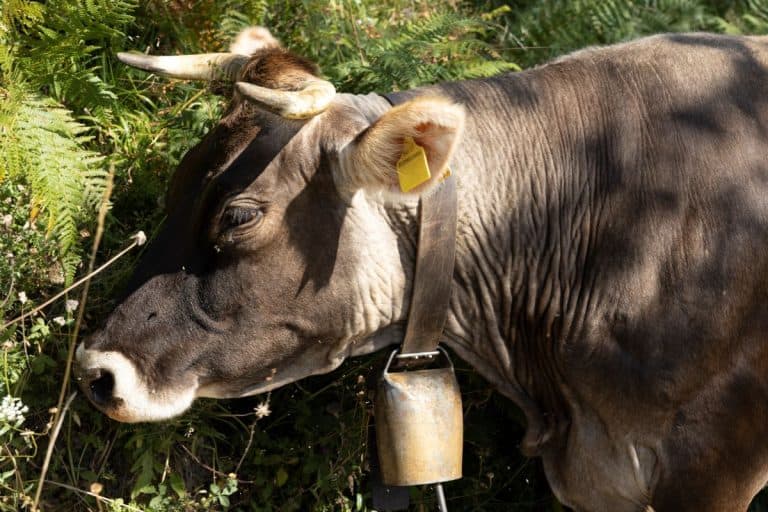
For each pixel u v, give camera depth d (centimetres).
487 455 499
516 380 452
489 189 420
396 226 400
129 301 390
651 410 413
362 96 414
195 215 385
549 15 646
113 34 482
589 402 428
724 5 710
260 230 378
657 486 421
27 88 458
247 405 474
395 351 424
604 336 416
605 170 420
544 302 428
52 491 430
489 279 427
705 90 425
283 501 477
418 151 361
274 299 388
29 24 476
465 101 429
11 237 429
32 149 428
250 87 350
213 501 454
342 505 468
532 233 425
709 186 410
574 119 428
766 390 414
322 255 388
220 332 389
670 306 407
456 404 425
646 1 668
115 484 445
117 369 383
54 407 430
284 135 380
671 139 416
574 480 445
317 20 570
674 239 408
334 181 382
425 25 567
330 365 417
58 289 445
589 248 421
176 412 391
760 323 410
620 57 440
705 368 407
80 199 432
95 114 483
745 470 419
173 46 548
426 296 407
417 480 417
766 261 408
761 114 423
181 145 489
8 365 422
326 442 473
